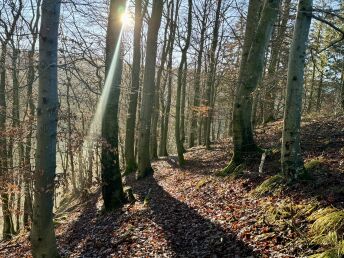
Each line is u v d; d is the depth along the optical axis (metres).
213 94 22.50
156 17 14.88
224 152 17.72
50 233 6.77
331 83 28.25
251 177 9.91
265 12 10.68
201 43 20.95
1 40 10.36
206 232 7.66
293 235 6.11
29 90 11.59
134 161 19.09
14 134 8.95
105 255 8.24
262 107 24.73
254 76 11.03
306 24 7.39
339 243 5.16
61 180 6.82
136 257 7.54
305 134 12.58
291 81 7.74
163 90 25.98
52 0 6.17
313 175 8.02
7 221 16.27
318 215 6.25
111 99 10.97
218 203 9.28
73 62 6.46
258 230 6.80
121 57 10.84
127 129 18.91
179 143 18.23
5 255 11.55
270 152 10.88
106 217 11.23
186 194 11.33
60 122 7.88
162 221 9.34
